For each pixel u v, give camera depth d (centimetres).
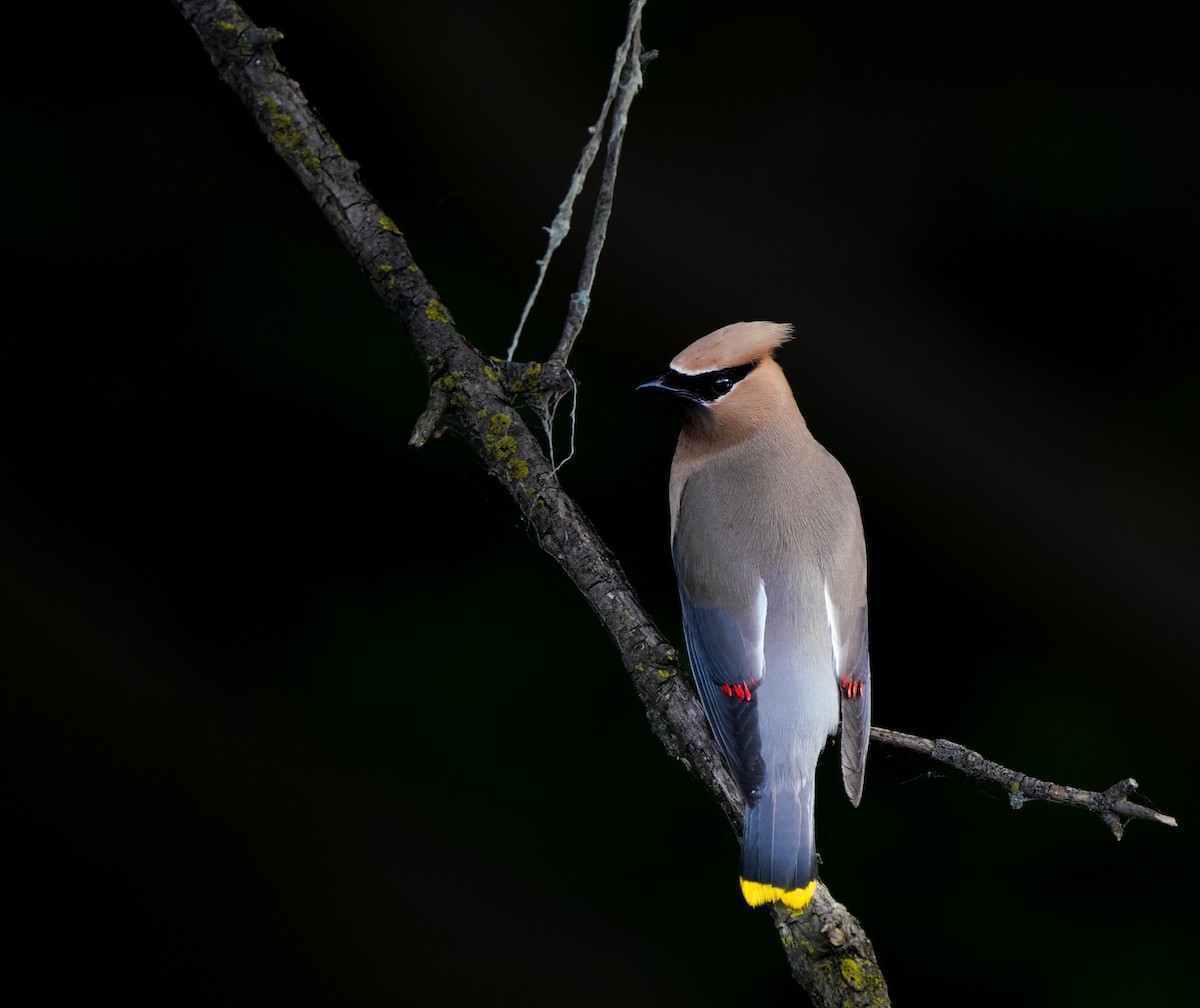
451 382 851
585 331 1146
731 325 967
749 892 779
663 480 1128
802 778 847
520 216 1164
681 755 809
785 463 935
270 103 904
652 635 823
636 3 855
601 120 851
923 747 805
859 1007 708
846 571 908
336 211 895
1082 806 738
